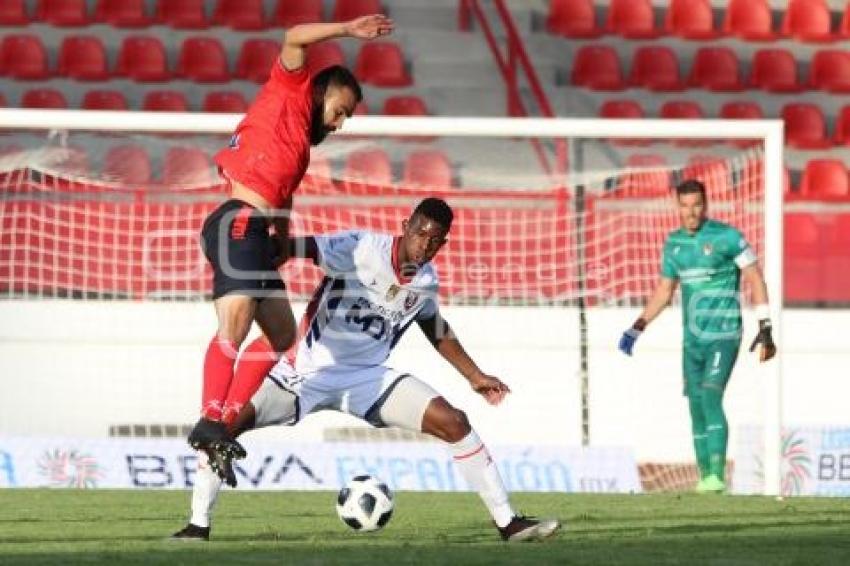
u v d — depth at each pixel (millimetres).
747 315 44062
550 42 61562
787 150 59031
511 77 58312
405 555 20188
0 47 57812
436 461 34938
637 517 27359
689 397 35312
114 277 44500
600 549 21297
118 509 28438
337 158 51812
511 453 35562
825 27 63250
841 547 22109
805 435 37156
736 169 44469
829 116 61000
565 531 24250
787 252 51344
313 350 22266
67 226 45062
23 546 21516
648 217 46688
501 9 59344
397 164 55938
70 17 59406
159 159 49938
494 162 56031
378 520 23922
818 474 37094
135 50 58250
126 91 57781
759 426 40750
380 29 21672
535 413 44344
